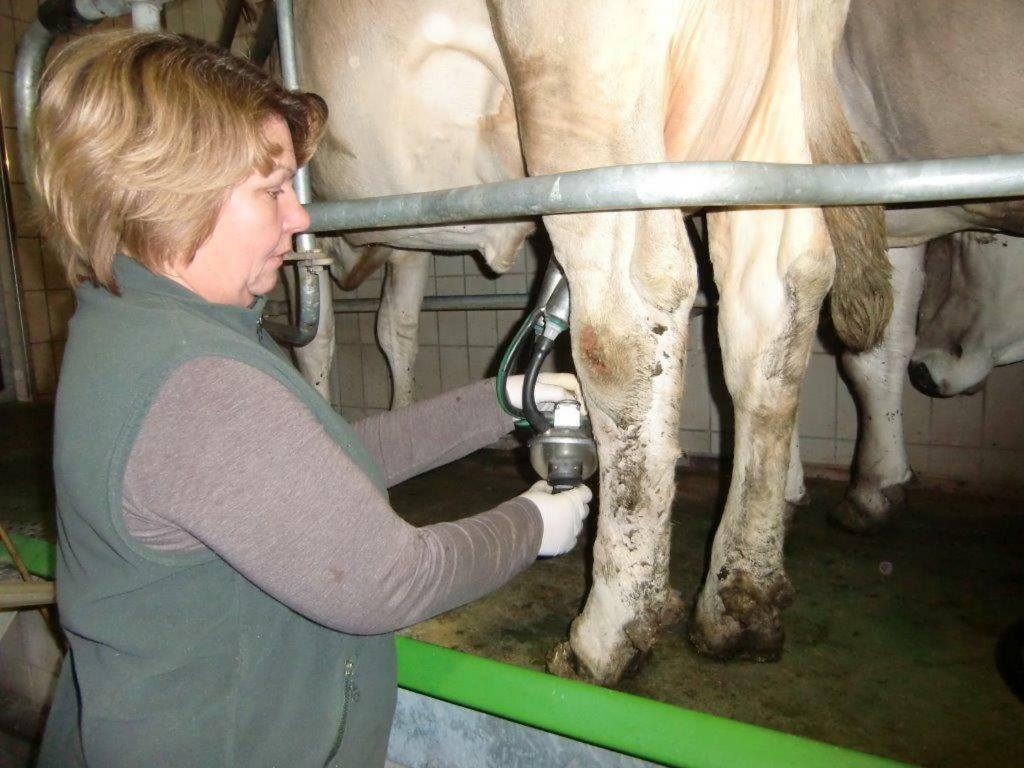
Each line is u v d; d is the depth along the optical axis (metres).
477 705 0.94
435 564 0.61
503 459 2.67
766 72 1.09
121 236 0.56
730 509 1.27
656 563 1.13
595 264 1.08
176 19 2.01
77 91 0.54
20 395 3.84
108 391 0.51
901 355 1.78
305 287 1.21
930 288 1.91
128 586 0.56
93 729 0.58
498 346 2.83
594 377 1.10
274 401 0.54
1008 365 2.07
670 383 1.08
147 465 0.51
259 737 0.61
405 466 0.96
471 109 1.39
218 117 0.55
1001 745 1.05
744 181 0.66
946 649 1.30
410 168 1.50
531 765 0.94
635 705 0.86
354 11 1.38
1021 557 1.67
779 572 1.26
